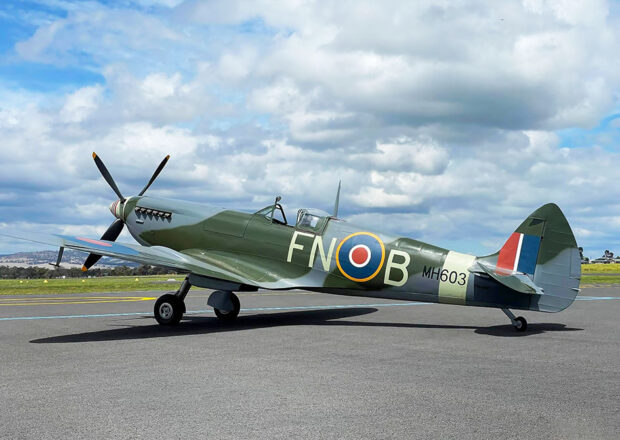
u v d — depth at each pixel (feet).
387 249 33.60
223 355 22.54
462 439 11.62
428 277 32.60
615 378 18.01
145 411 13.84
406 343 26.02
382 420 13.01
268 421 12.94
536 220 31.01
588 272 191.72
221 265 35.47
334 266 34.53
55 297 63.00
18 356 22.56
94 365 20.39
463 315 40.11
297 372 18.90
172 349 24.23
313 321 36.14
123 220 41.98
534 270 30.76
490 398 15.19
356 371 19.07
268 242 36.32
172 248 39.58
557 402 14.76
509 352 23.36
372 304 50.70
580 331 30.73
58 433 12.07
